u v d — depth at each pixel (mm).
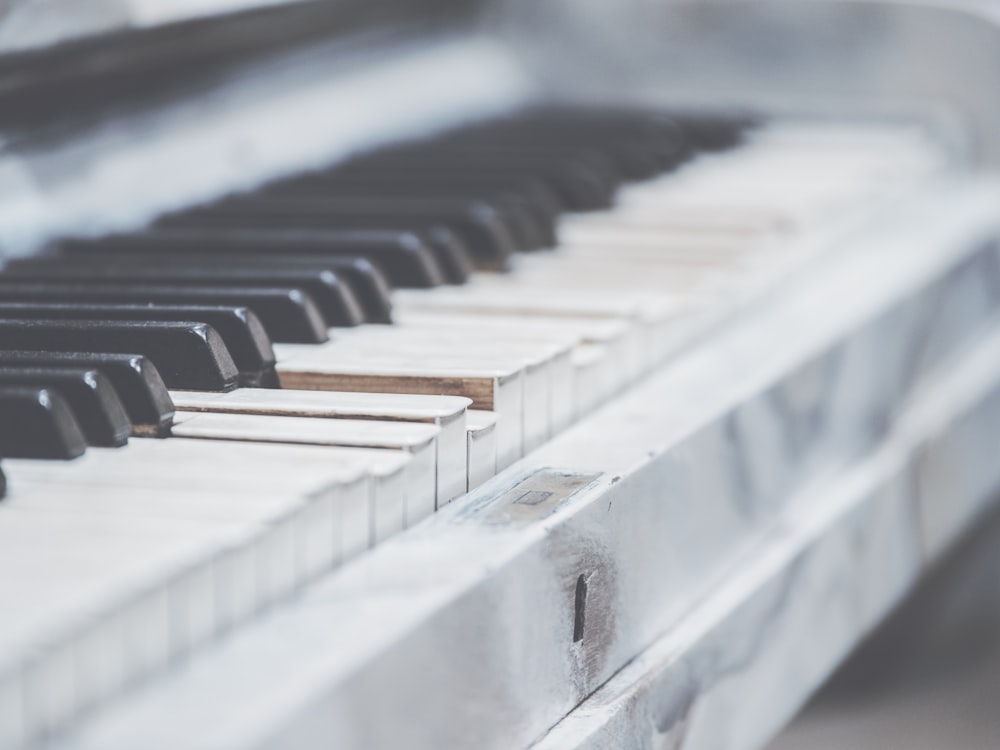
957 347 950
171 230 781
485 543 542
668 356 708
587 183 882
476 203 812
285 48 1010
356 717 486
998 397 979
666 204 897
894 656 1300
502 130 1109
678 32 1359
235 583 496
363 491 536
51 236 772
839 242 895
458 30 1332
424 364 614
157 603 479
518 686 547
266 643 490
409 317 691
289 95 1002
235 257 710
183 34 838
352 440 555
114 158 831
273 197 847
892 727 1192
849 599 767
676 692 619
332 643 491
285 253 739
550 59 1380
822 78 1325
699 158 1089
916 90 1300
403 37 1226
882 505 793
